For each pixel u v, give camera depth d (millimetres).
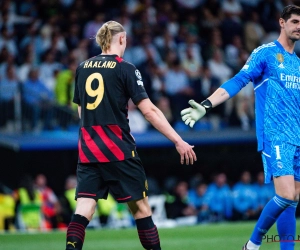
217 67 65938
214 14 72688
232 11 73125
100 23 65000
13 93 57188
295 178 22078
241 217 53844
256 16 72875
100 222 50531
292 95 21797
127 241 33688
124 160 19984
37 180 49969
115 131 20047
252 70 22016
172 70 62656
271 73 21875
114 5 69688
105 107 20062
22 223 48688
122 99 20188
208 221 52969
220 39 69875
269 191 55000
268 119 21797
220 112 62062
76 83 20984
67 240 19500
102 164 20047
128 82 20047
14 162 57812
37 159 58438
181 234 36594
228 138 59406
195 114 21438
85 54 61812
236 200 53969
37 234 37594
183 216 52562
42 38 62312
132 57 63062
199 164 62188
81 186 20250
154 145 57688
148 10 68750
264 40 72375
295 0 76250
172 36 67312
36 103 57250
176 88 61781
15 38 62906
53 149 55812
